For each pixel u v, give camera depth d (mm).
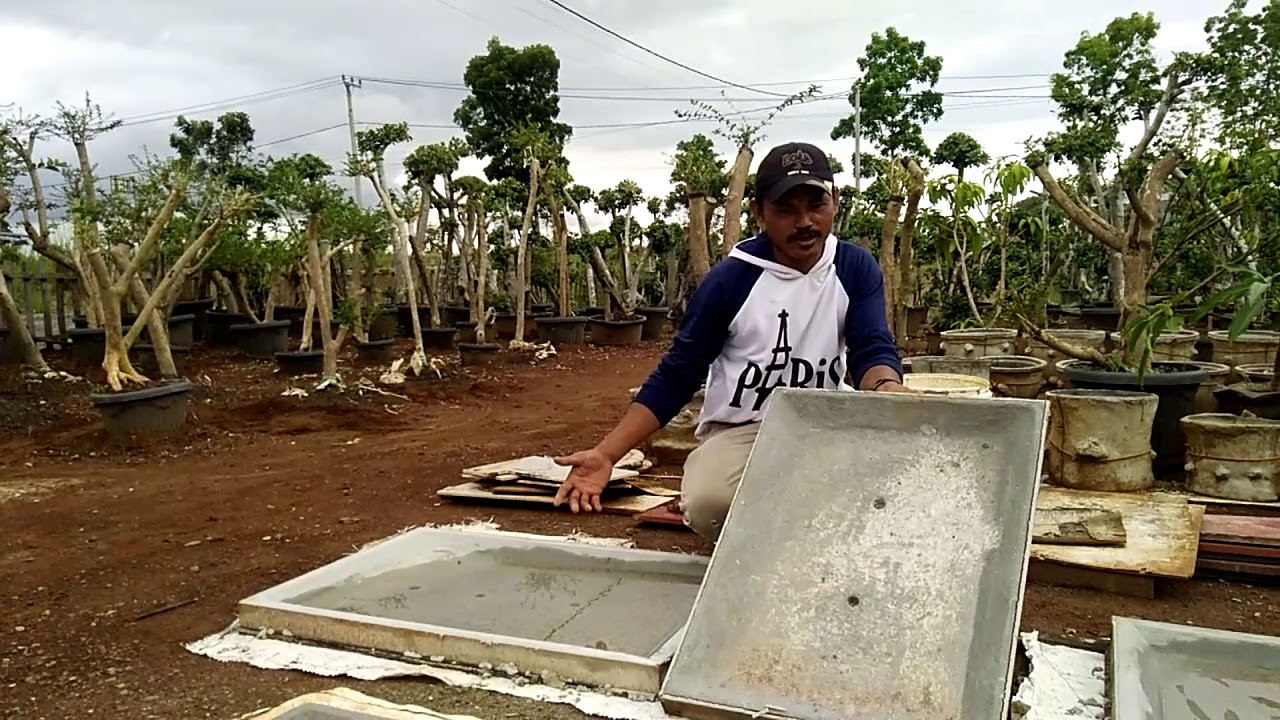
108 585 3139
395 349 10688
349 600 2637
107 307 6129
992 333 6938
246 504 4285
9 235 8094
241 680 2234
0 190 7852
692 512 2412
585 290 16250
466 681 2135
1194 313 3658
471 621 2455
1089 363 4840
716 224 14297
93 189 8680
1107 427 3742
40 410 6797
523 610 2525
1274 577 2861
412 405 7359
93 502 4398
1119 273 9062
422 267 11203
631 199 13969
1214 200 5391
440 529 3252
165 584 3127
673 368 2379
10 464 5363
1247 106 6984
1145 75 9570
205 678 2266
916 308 10430
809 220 2197
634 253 16344
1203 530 3070
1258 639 2023
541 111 14766
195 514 4121
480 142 14539
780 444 2002
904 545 1781
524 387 8477
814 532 1855
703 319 2354
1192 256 6688
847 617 1713
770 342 2332
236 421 6586
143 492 4602
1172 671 1968
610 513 3869
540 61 14531
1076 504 3438
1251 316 3391
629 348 11789
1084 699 1957
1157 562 2779
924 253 9539
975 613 1646
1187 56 8336
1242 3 7891
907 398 1973
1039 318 6035
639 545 3398
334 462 5254
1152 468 3986
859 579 1759
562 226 11906
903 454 1925
